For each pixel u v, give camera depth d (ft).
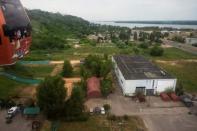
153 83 198.08
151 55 395.55
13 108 158.20
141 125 149.48
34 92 199.82
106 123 150.51
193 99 195.72
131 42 558.97
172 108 176.55
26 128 142.31
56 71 272.92
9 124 145.89
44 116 156.76
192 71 291.17
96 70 238.48
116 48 466.29
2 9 54.24
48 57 351.25
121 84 216.13
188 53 428.15
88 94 189.98
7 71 242.78
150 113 167.22
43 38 473.67
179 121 156.87
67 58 351.67
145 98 193.06
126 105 179.22
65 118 152.25
